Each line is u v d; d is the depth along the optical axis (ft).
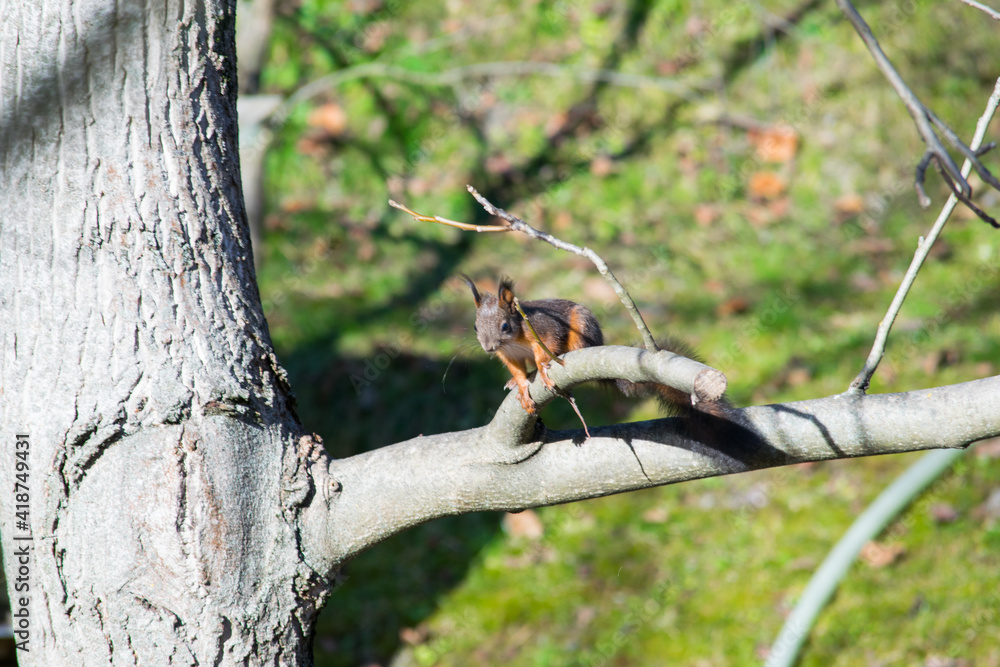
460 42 57.62
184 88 14.71
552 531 38.75
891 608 32.89
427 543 39.60
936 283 45.68
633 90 54.95
